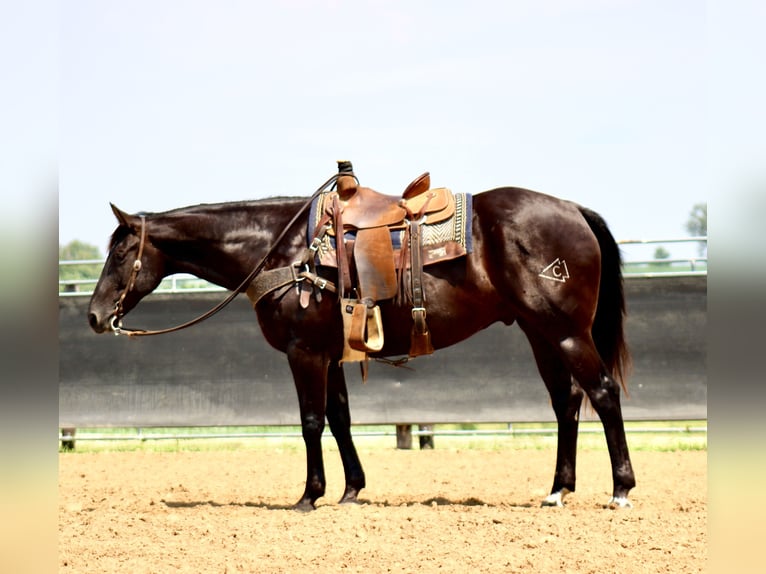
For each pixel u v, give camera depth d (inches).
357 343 319.6
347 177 340.5
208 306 594.2
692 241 548.7
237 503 377.4
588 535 277.4
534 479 454.0
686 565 242.1
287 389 584.1
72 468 520.4
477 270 327.6
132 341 601.9
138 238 352.8
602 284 342.0
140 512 344.5
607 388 324.2
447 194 335.9
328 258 331.0
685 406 553.6
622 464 324.8
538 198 333.1
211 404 590.9
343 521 304.7
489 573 237.0
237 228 350.9
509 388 563.5
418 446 629.9
